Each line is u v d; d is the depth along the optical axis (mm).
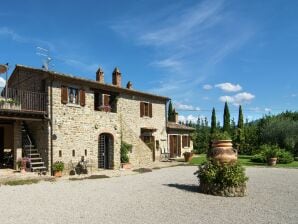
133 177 17984
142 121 26891
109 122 22141
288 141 34281
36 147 18859
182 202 11148
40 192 12633
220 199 11844
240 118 49062
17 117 16984
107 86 22578
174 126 30969
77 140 19766
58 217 8828
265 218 9078
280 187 14938
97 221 8484
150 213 9445
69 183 15336
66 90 19406
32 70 19609
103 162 22297
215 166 13102
